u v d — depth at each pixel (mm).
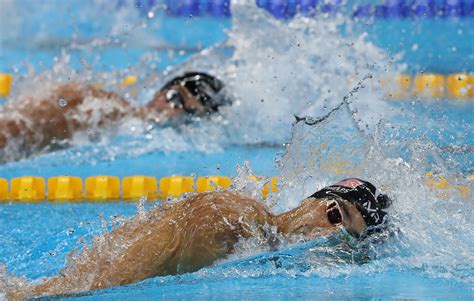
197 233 8711
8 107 16391
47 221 12195
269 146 16438
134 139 17031
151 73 21031
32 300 8305
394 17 25125
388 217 9297
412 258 9281
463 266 9070
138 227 9078
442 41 22672
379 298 8055
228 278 8852
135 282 8578
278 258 9023
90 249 8984
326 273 9000
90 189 14219
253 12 20156
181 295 8281
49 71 18297
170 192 14211
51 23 26734
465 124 14156
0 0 28250
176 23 26500
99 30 25859
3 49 23969
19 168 15328
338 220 8961
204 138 17000
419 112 15844
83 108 16766
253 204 9156
